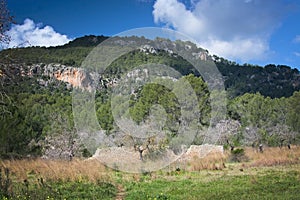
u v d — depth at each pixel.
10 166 17.83
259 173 17.86
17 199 9.65
